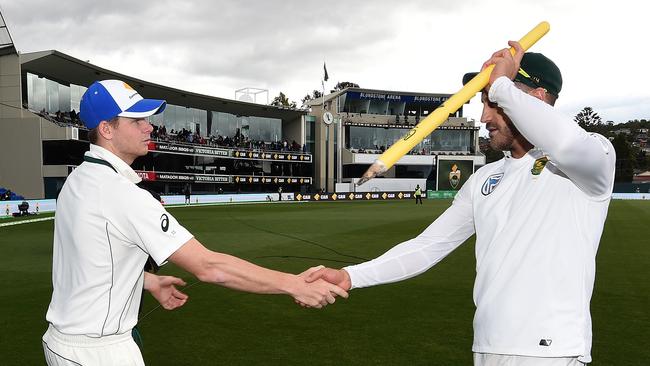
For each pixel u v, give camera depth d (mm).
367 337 4336
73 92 33938
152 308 5340
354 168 49938
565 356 1451
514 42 1597
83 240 1695
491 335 1566
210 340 4289
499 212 1649
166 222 1711
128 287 1794
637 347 4008
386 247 10406
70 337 1743
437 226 2061
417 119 51938
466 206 1953
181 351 4023
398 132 51406
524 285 1517
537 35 1642
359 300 5633
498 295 1567
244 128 47750
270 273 1838
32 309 5363
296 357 3867
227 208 27297
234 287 1778
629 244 10586
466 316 4977
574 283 1488
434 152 51969
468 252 9430
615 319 4832
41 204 23188
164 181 36656
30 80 29750
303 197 40719
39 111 30469
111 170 1763
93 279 1714
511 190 1647
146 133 1936
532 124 1367
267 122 48906
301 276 1905
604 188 1460
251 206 29953
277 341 4246
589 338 1506
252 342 4223
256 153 42531
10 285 6656
